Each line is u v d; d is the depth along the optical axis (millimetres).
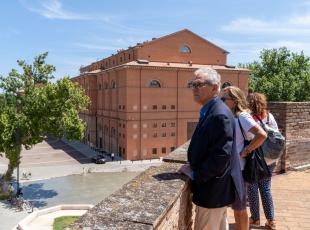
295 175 9258
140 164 60531
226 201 3654
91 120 83438
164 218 3162
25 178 50531
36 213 29594
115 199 3193
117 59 83250
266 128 5391
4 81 40969
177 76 66938
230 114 3619
